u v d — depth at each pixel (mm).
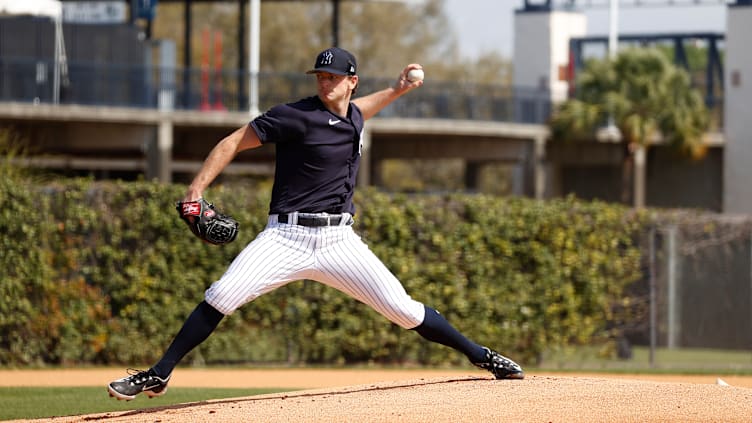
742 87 133875
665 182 140500
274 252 24625
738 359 60781
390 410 23938
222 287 24484
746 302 60344
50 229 53062
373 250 55469
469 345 27609
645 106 121125
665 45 180125
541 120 122812
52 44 99375
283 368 54781
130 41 109375
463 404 24484
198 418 23734
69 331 53562
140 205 53906
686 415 23609
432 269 56156
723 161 135875
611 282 58688
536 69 145875
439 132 111062
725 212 134750
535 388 26391
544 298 57500
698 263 60469
